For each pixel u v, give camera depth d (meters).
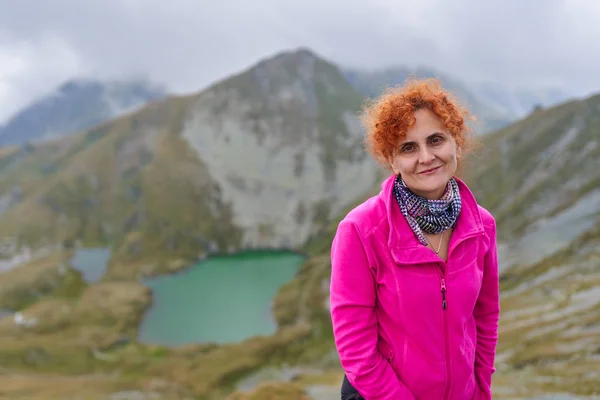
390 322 3.71
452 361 3.65
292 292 94.56
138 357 69.81
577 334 34.84
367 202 3.87
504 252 77.69
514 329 41.78
